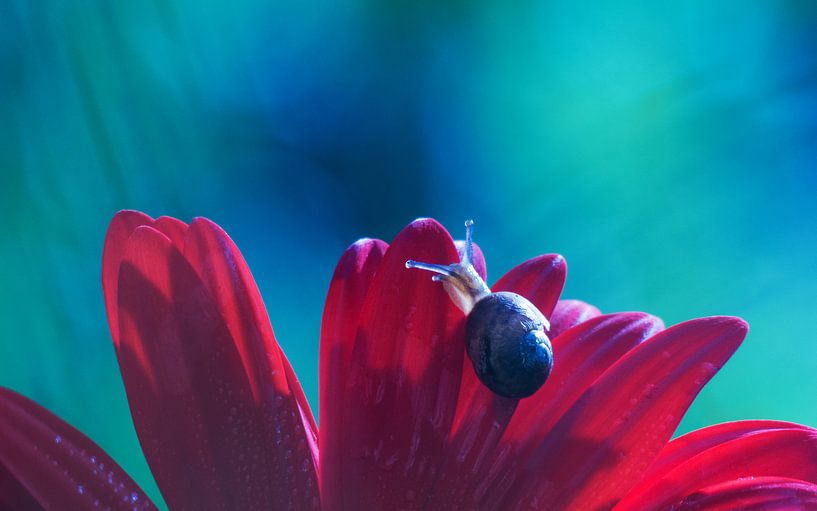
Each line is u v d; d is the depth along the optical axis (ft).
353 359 0.54
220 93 1.28
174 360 0.54
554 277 0.57
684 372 0.55
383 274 0.54
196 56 0.93
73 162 0.80
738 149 1.47
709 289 1.35
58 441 0.53
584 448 0.54
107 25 0.81
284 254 1.44
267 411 0.54
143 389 0.54
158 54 0.87
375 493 0.54
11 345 0.77
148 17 0.86
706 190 1.43
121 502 0.54
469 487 0.54
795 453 0.54
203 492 0.54
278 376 0.55
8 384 0.77
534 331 0.54
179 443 0.54
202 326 0.54
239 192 1.36
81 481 0.53
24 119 0.78
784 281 1.33
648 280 1.36
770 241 1.39
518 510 0.54
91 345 0.81
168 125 0.86
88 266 0.80
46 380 0.78
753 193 1.42
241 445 0.54
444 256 0.55
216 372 0.54
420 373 0.54
